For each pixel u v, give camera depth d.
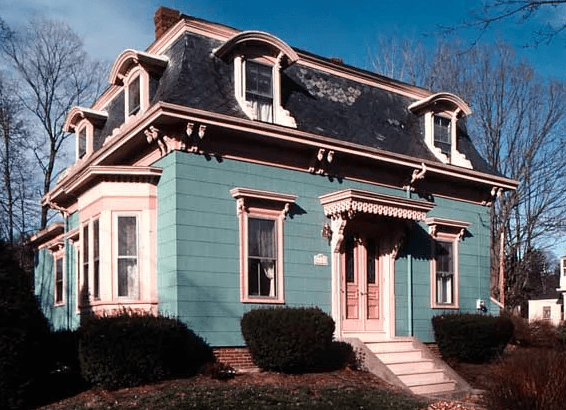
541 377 9.20
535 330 20.06
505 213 27.88
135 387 10.83
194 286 12.20
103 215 12.95
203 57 13.81
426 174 16.36
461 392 12.68
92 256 13.50
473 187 18.00
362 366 12.98
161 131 12.42
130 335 10.79
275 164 13.77
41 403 10.37
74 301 17.34
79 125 18.20
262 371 12.28
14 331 10.02
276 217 13.62
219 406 9.38
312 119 14.86
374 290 15.39
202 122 12.26
